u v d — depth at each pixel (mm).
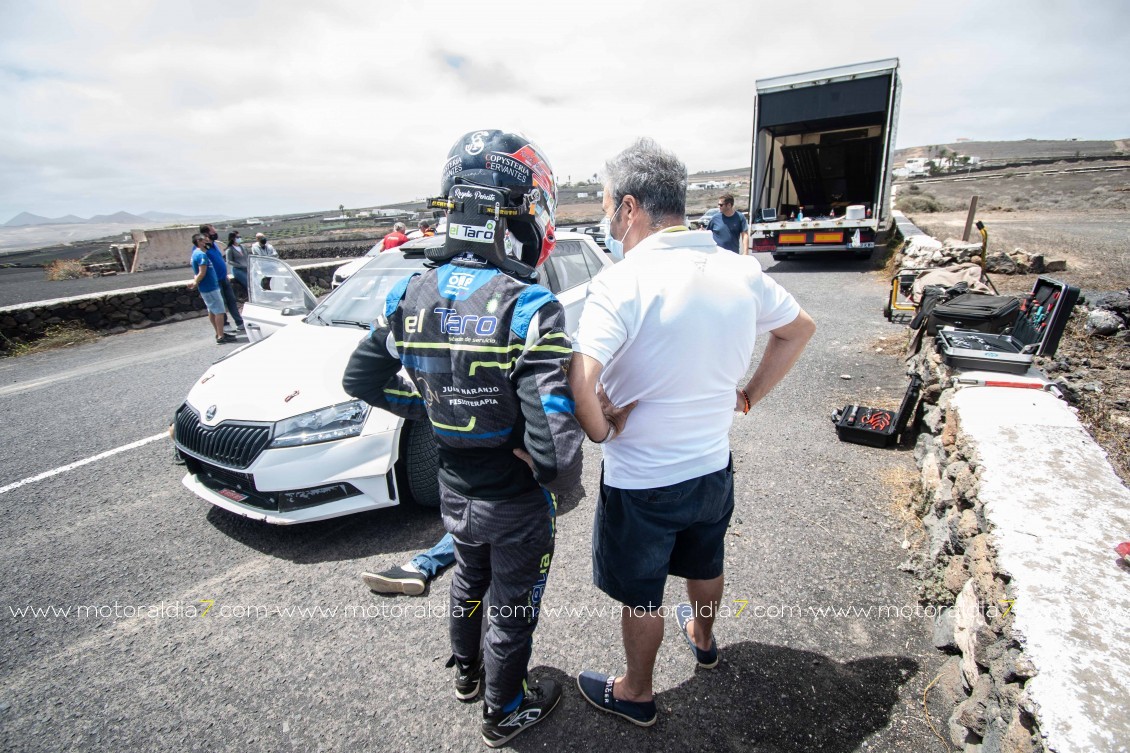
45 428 5141
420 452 3082
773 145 11578
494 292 1494
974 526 2023
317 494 2879
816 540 2867
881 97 9836
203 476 3205
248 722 2023
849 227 10727
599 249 5305
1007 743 1335
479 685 2082
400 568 2680
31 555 3098
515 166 1548
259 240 11672
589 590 2633
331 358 3277
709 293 1441
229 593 2719
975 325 3590
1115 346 4586
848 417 4066
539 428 1381
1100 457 2119
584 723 1953
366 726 1989
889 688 2006
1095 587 1502
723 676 2102
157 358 7840
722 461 1657
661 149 1539
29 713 2100
